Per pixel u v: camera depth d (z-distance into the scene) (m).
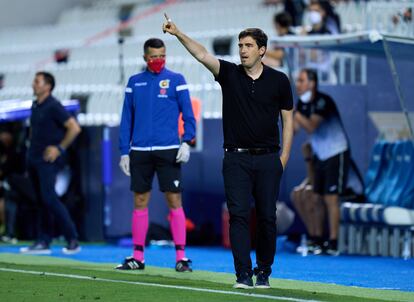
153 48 33.38
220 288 26.83
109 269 34.16
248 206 26.67
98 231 52.16
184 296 24.86
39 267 34.44
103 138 51.84
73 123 43.00
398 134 46.53
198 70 54.53
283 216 46.88
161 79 33.50
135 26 85.81
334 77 48.97
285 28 49.75
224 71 26.69
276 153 26.91
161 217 49.75
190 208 49.91
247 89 26.53
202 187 49.75
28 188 53.09
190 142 33.69
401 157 43.12
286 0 55.59
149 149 33.50
